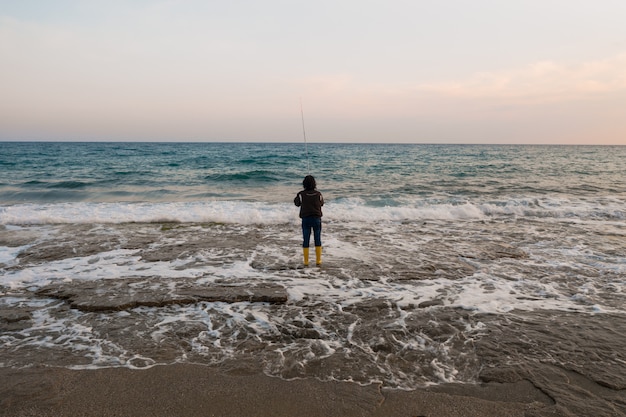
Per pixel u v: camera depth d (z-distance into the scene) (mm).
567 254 7617
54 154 41500
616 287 5828
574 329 4406
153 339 4156
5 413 2883
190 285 5691
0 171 23141
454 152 55594
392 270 6508
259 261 6984
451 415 2920
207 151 55750
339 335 4281
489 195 15250
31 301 5145
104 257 7160
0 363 3625
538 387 3277
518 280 6109
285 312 4875
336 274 6297
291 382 3350
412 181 19766
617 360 3723
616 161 36875
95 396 3115
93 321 4590
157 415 2895
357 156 40781
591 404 3045
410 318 4703
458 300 5270
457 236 9109
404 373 3520
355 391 3229
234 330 4387
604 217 11516
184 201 13727
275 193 16016
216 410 2963
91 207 12039
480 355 3834
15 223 10086
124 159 33875
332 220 10906
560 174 23422
